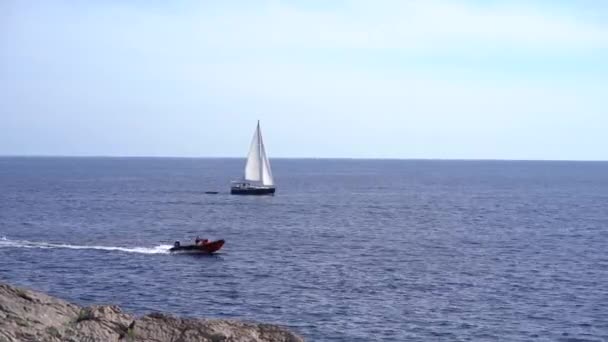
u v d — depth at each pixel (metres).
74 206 122.75
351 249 73.44
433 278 56.53
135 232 87.06
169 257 66.50
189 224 97.12
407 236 86.12
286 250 72.12
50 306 21.67
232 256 67.44
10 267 59.53
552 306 47.00
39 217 103.38
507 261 66.19
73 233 84.81
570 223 104.56
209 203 134.25
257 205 131.88
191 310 44.22
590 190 195.88
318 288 51.62
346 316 43.34
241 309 44.66
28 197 141.88
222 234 86.38
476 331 40.62
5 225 92.12
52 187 178.50
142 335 21.09
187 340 21.09
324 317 43.03
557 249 75.31
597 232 92.56
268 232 88.75
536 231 93.25
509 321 42.97
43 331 19.86
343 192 178.38
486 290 51.97
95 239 79.62
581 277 57.91
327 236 85.06
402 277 56.81
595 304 47.75
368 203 141.75
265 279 55.09
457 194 175.62
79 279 54.34
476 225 100.50
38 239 78.69
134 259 65.06
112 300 46.81
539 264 64.56
